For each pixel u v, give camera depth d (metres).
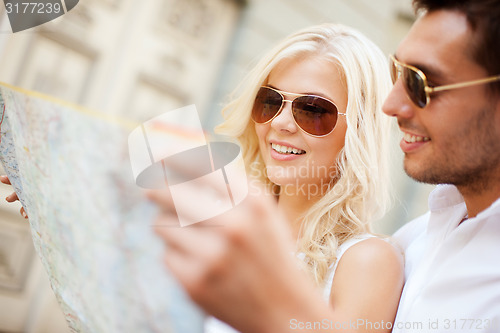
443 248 0.89
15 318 2.50
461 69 0.74
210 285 0.36
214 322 0.72
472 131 0.75
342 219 1.13
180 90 3.30
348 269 0.95
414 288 0.90
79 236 0.54
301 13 3.87
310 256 1.04
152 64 3.16
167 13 3.23
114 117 0.51
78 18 2.62
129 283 0.51
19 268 2.52
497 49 0.71
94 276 0.53
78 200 0.54
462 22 0.74
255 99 1.25
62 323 2.61
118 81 2.93
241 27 3.61
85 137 0.53
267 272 0.36
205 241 0.36
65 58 2.60
